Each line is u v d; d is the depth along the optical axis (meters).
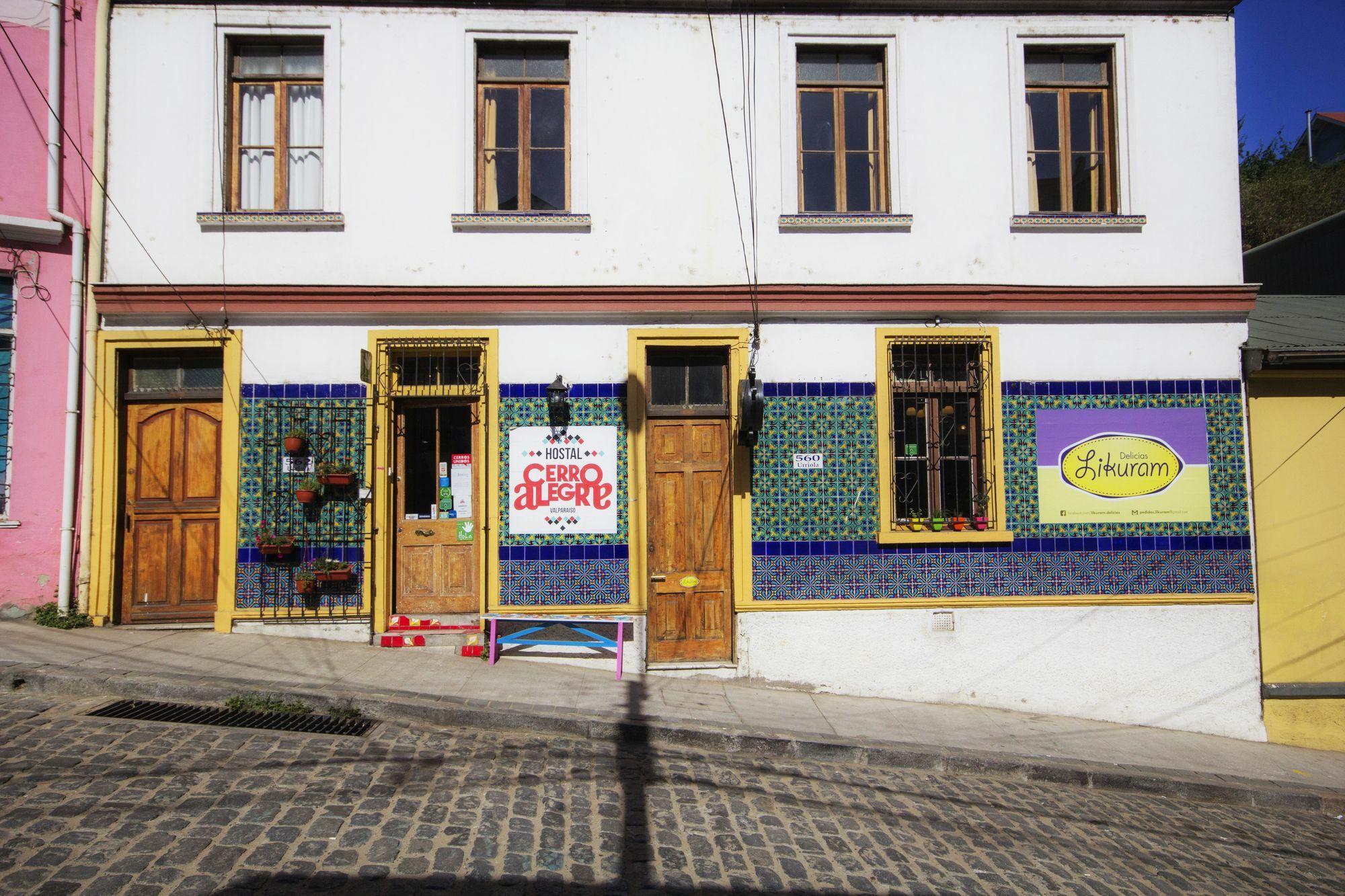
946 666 7.81
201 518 7.81
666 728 6.11
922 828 5.18
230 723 5.67
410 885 3.87
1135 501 8.04
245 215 7.74
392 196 7.88
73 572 7.61
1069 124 8.48
